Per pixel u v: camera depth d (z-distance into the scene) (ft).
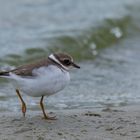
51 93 34.78
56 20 73.41
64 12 77.36
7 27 69.10
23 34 66.44
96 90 49.19
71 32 68.54
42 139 30.68
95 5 82.84
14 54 58.49
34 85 33.65
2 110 40.52
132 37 73.77
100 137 31.17
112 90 49.34
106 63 61.31
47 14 75.66
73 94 47.21
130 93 48.08
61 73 34.37
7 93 46.98
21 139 30.78
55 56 35.24
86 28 70.90
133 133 32.04
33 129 33.14
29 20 72.43
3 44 61.72
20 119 36.04
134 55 65.26
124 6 84.07
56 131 32.65
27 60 58.13
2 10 75.72
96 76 55.16
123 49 67.87
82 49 65.41
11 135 31.73
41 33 67.31
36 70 33.68
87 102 43.86
